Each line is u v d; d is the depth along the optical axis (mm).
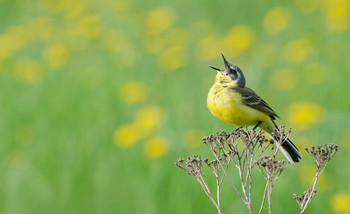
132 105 14312
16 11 22469
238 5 20188
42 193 12086
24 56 18797
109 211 11602
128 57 16984
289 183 10758
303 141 11805
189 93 14656
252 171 10883
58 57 16906
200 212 10812
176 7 20578
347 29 17141
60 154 12664
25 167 12422
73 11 20766
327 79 14508
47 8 21625
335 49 15914
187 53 17109
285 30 17969
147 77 15891
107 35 18312
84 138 13000
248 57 16734
